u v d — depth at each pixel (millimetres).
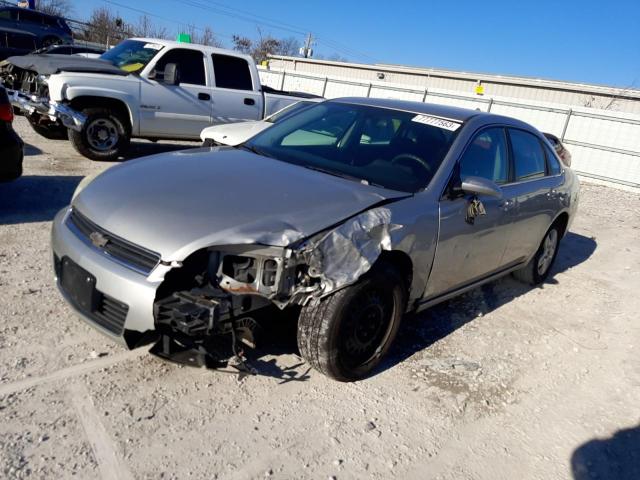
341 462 2717
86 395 2889
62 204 6117
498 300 5223
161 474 2453
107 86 8305
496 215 4176
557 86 25234
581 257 7332
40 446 2498
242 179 3404
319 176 3637
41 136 10094
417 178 3723
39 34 21516
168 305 2697
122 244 2865
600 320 5133
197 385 3109
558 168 5516
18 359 3102
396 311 3436
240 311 2850
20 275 4152
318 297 2953
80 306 2982
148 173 3471
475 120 4285
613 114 16828
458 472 2807
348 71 34062
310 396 3184
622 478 2977
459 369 3775
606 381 3994
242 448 2691
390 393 3359
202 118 9289
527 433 3230
